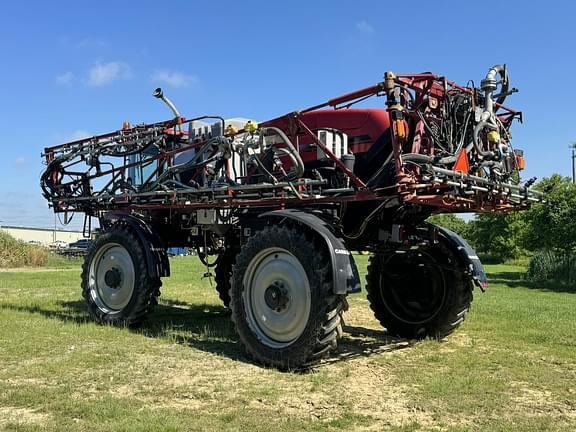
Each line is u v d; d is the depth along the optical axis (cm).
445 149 536
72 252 3291
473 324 734
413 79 514
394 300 680
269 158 581
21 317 738
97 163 762
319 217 524
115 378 447
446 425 354
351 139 581
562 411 387
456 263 627
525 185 566
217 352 554
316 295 479
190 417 356
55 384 430
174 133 721
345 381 457
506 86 576
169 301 994
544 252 1823
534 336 653
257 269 536
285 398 406
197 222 673
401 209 570
